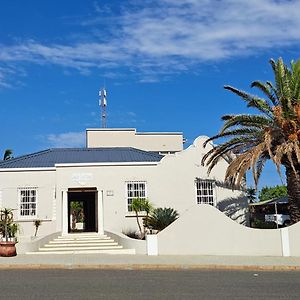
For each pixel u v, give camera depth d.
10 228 26.22
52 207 28.77
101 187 28.78
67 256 21.91
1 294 11.92
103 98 49.06
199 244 22.73
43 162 31.22
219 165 29.67
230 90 25.64
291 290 12.76
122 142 47.00
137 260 20.19
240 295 11.84
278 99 25.28
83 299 11.18
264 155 25.78
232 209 29.30
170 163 29.39
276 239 22.56
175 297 11.48
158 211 26.91
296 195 24.77
